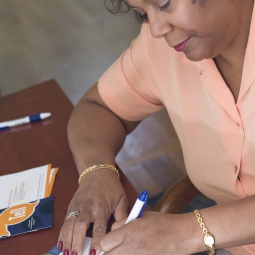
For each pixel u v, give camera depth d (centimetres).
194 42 88
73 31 409
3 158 131
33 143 135
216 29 88
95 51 370
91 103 138
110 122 133
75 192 113
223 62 104
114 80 134
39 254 98
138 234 91
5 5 492
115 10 104
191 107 115
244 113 102
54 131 139
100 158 118
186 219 92
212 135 113
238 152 107
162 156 237
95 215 102
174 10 83
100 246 93
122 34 384
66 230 99
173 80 118
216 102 107
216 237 90
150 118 266
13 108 154
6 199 115
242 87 100
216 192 123
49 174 121
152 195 212
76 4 453
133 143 250
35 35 421
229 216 91
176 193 126
